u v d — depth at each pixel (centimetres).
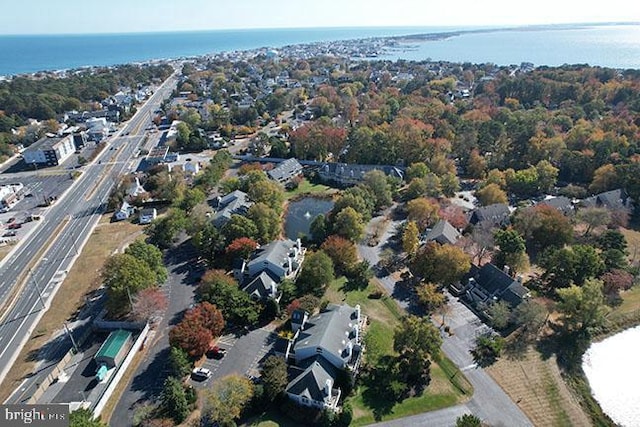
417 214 14750
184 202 16525
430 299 10900
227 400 7969
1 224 16650
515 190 17612
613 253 11950
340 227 13962
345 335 9412
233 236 13400
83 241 15188
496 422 8119
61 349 10125
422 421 8144
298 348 9081
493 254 13238
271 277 11731
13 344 10375
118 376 9106
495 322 10244
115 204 17738
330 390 8269
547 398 8669
